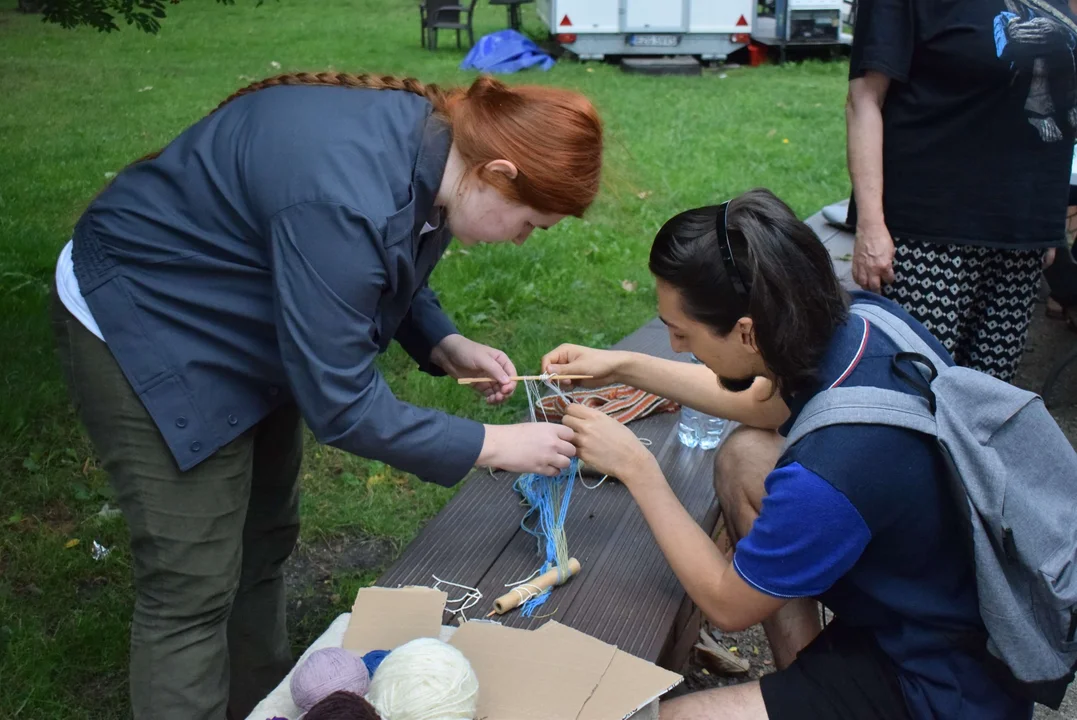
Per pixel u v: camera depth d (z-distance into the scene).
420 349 2.20
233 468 1.74
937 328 3.10
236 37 13.73
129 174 1.69
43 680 2.51
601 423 1.86
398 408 1.63
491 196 1.60
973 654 1.59
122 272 1.62
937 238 2.97
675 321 1.61
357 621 1.79
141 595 1.77
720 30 13.20
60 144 7.55
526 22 16.52
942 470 1.51
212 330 1.63
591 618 1.89
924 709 1.59
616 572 2.03
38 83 9.96
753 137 8.89
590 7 12.90
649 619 1.89
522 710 1.58
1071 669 1.55
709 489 2.35
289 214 1.50
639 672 1.67
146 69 11.00
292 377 1.56
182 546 1.71
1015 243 2.92
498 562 2.05
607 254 5.63
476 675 1.63
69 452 3.52
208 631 1.79
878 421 1.49
